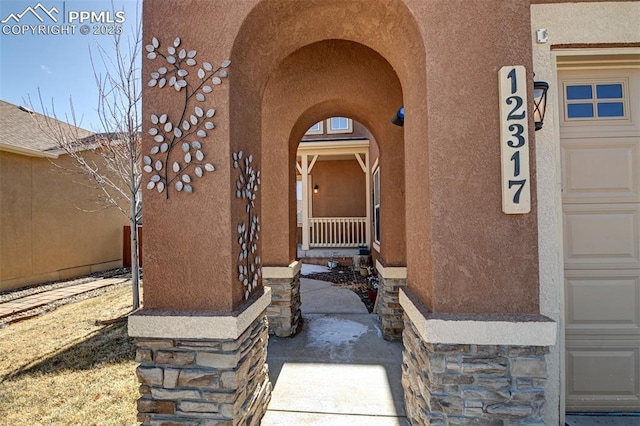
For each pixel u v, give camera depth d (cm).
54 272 977
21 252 884
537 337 225
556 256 279
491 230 237
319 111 551
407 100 306
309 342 488
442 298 237
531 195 236
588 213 301
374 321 587
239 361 247
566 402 300
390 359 428
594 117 303
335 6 271
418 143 272
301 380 372
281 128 525
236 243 259
